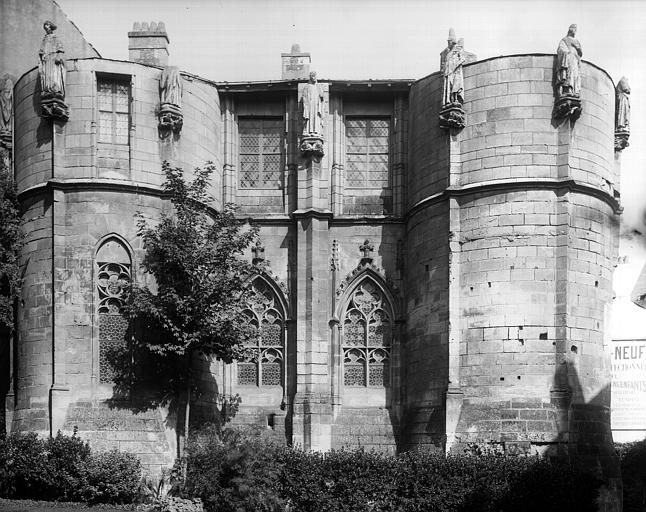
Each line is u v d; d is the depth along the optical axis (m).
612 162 34.84
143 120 34.94
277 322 38.06
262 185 39.22
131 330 33.31
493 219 32.66
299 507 29.81
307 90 37.78
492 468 28.98
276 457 30.20
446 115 33.81
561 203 32.28
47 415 32.91
